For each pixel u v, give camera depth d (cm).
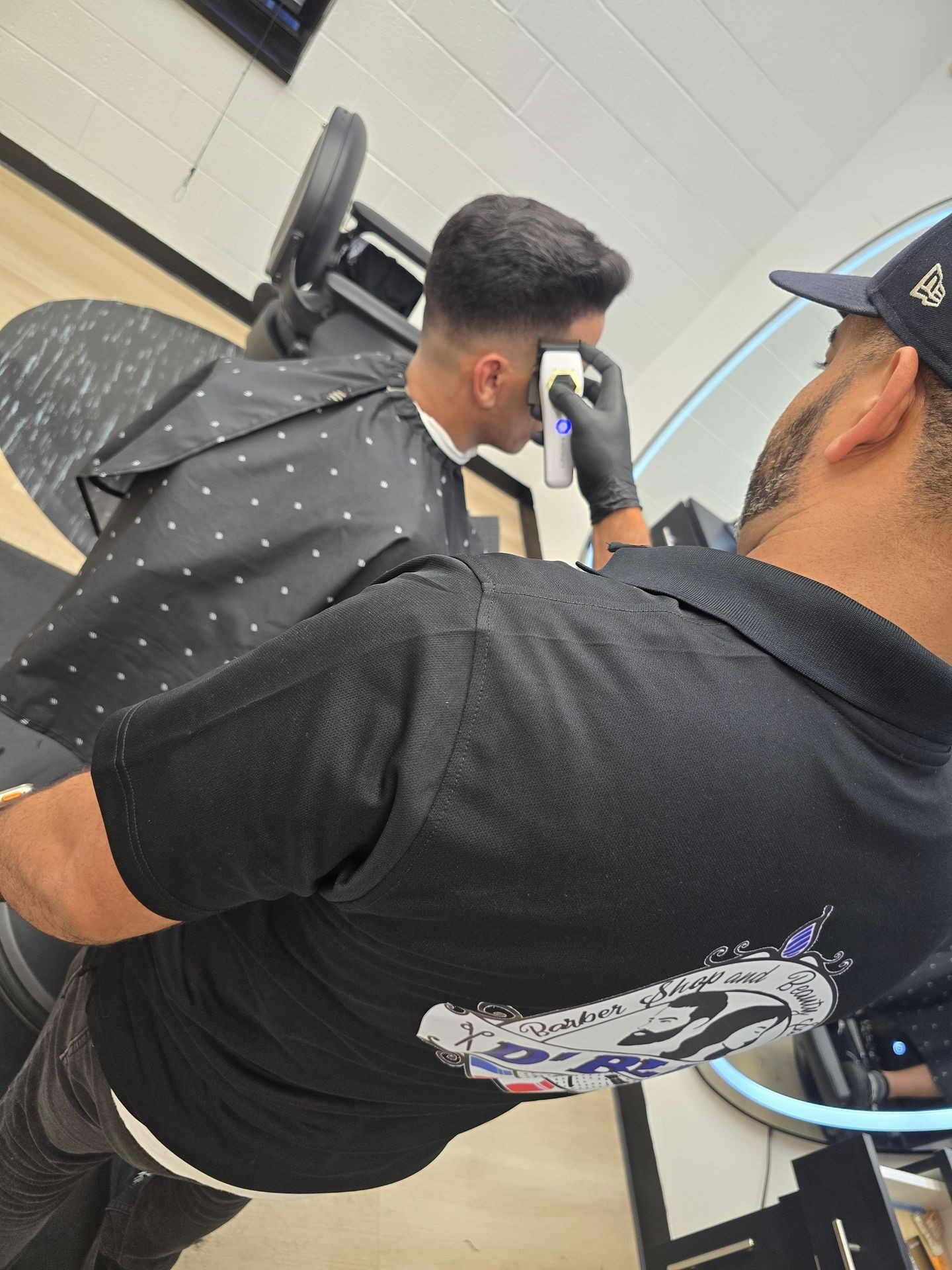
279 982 46
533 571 39
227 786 36
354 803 35
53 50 215
